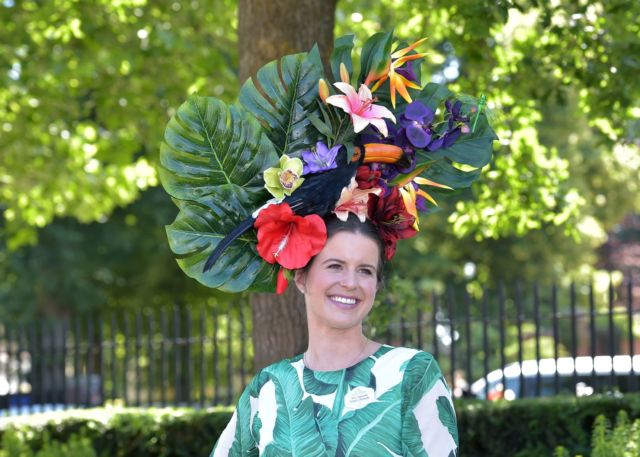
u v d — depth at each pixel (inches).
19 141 404.2
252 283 108.4
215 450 108.5
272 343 212.7
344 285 101.3
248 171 107.1
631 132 283.7
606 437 203.0
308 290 103.7
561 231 757.9
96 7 360.2
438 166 111.6
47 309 784.9
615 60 253.0
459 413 259.1
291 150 109.3
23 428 285.7
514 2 234.8
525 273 770.2
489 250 765.9
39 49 375.2
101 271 814.5
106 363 772.0
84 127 412.5
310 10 212.7
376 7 364.5
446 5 242.2
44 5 365.7
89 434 288.4
